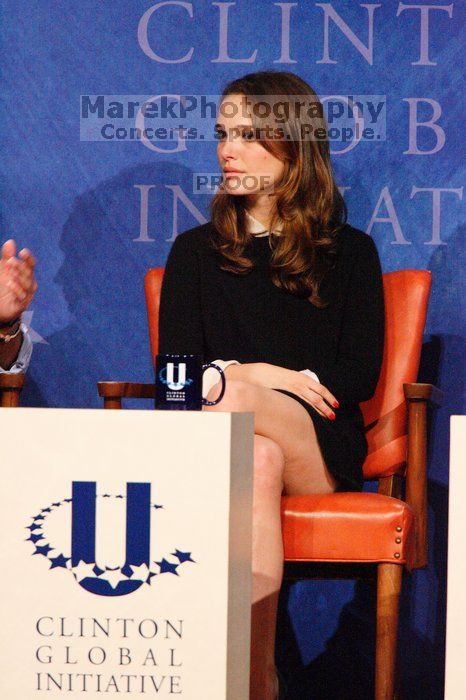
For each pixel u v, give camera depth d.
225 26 9.76
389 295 8.73
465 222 9.66
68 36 9.83
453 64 9.67
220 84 9.79
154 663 4.93
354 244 8.58
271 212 8.55
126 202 9.86
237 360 8.27
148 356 9.89
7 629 4.98
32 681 4.98
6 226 9.88
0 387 7.82
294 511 7.09
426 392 7.78
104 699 4.96
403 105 9.69
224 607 4.90
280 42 9.74
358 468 7.93
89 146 9.87
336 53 9.71
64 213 9.87
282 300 8.34
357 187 9.71
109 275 9.90
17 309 7.48
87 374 9.91
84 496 4.95
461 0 9.66
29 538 4.97
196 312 8.52
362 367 8.03
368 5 9.68
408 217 9.68
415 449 7.80
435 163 9.67
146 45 9.80
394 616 6.97
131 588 4.93
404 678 9.55
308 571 7.39
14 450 4.97
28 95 9.85
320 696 9.66
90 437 4.94
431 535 9.56
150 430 4.92
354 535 7.00
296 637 9.67
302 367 8.22
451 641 5.02
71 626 4.96
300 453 7.42
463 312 9.64
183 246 8.70
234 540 5.04
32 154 9.87
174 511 4.92
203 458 4.91
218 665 4.91
